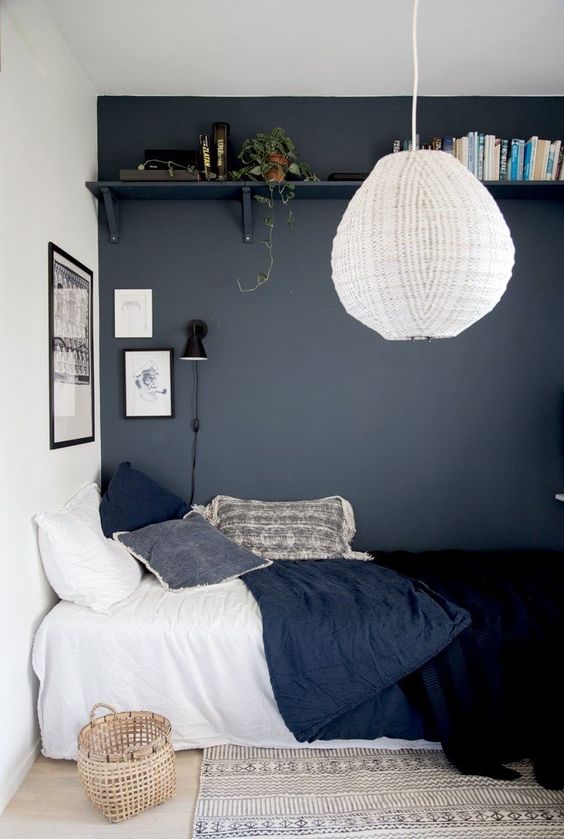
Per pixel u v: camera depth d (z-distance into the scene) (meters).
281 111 3.10
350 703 2.14
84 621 2.19
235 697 2.21
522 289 3.17
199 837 1.83
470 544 3.19
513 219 3.15
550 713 2.19
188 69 2.83
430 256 1.45
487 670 2.23
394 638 2.17
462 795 2.03
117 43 2.61
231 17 2.44
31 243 2.23
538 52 2.71
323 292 3.13
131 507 2.81
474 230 1.46
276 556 2.87
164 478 3.13
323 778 2.11
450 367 3.17
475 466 3.19
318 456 3.16
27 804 1.97
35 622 2.24
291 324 3.13
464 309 1.51
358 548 3.17
